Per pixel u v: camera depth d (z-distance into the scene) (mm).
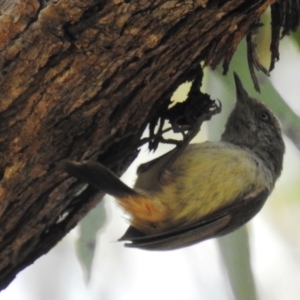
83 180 7207
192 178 8570
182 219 8453
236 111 10016
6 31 5934
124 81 6480
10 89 6242
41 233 7750
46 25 5867
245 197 8805
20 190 7008
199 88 8445
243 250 9578
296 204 12094
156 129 9305
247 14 6246
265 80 9617
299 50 9133
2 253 7531
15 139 6566
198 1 5773
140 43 6066
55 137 6742
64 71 6191
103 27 5891
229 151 8992
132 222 8500
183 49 6391
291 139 9523
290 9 7121
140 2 5738
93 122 6809
